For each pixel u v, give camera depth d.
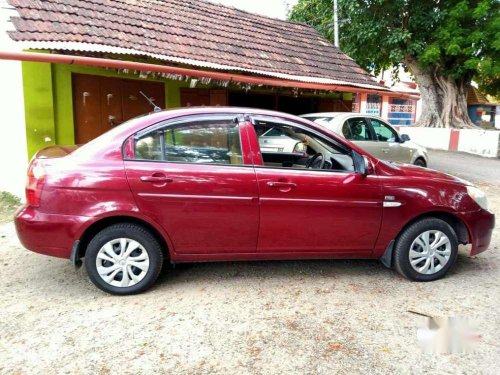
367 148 7.90
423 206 4.05
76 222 3.54
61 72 7.42
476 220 4.19
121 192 3.58
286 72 9.62
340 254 4.07
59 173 3.55
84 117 7.84
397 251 4.10
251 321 3.36
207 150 3.82
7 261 4.61
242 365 2.81
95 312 3.47
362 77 11.77
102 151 3.65
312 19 19.33
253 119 3.95
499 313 3.53
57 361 2.83
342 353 2.96
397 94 11.34
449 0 15.86
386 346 3.04
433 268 4.14
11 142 7.09
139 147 3.70
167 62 7.77
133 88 8.50
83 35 7.03
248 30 11.15
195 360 2.86
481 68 15.34
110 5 8.55
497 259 4.84
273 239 3.89
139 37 7.95
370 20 16.14
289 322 3.36
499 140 15.08
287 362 2.85
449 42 15.83
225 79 7.83
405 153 8.77
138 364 2.81
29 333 3.16
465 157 14.72
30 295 3.79
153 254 3.75
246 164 3.84
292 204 3.83
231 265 4.54
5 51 5.71
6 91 6.99
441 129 17.31
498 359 2.91
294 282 4.12
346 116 7.85
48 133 7.35
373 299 3.77
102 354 2.91
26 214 3.59
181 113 3.84
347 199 3.92
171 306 3.59
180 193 3.65
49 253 3.60
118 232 3.65
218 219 3.76
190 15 10.16
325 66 11.32
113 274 3.71
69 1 7.84
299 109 11.58
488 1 15.03
